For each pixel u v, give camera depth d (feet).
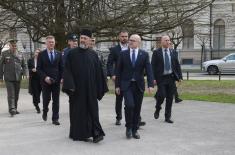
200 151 28.94
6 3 75.36
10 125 39.40
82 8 76.95
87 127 31.68
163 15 79.87
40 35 85.97
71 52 31.91
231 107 50.60
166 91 39.73
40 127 38.11
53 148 29.99
